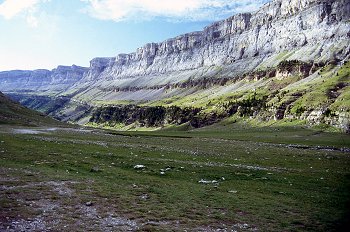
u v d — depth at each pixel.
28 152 59.31
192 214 30.72
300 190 43.41
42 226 24.77
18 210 27.86
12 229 23.56
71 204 31.06
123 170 50.28
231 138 161.75
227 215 31.23
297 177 51.44
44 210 28.62
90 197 33.78
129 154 66.00
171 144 99.88
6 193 32.53
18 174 41.38
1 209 27.62
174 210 31.42
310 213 33.41
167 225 27.30
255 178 49.53
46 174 42.84
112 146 79.62
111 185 39.81
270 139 158.88
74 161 53.69
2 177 39.00
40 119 179.62
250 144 118.44
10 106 182.12
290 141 146.12
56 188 36.19
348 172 58.03
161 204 33.19
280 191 42.34
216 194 38.97
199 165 57.25
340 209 35.34
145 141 107.44
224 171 53.16
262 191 42.16
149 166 54.31
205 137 165.62
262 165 62.47
